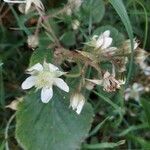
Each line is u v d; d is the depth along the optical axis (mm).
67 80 113
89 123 113
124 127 135
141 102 128
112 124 130
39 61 111
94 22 129
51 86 105
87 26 132
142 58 120
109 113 129
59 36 131
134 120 137
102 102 130
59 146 112
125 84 116
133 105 137
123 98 124
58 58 111
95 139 129
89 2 127
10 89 131
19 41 135
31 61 111
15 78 133
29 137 111
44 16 115
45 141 112
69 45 131
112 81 103
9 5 126
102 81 104
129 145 130
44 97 106
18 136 111
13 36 136
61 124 113
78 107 104
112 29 120
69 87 112
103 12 128
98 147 121
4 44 133
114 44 118
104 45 107
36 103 113
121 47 115
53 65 104
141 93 137
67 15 125
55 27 129
